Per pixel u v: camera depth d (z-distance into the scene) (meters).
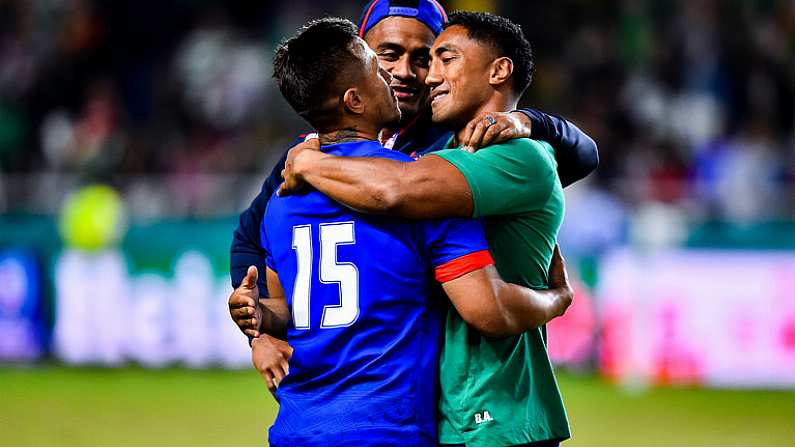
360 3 53.88
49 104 51.34
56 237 40.88
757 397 35.41
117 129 49.41
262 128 49.16
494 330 11.02
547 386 11.95
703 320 37.62
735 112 48.59
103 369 40.41
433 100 12.32
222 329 40.03
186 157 48.38
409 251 11.15
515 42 12.27
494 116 11.41
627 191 40.72
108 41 53.31
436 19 14.21
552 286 12.42
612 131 46.88
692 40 49.47
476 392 11.30
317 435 10.99
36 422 30.03
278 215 11.72
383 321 11.07
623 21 50.53
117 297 40.56
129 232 40.56
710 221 37.84
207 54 51.66
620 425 29.95
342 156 11.23
